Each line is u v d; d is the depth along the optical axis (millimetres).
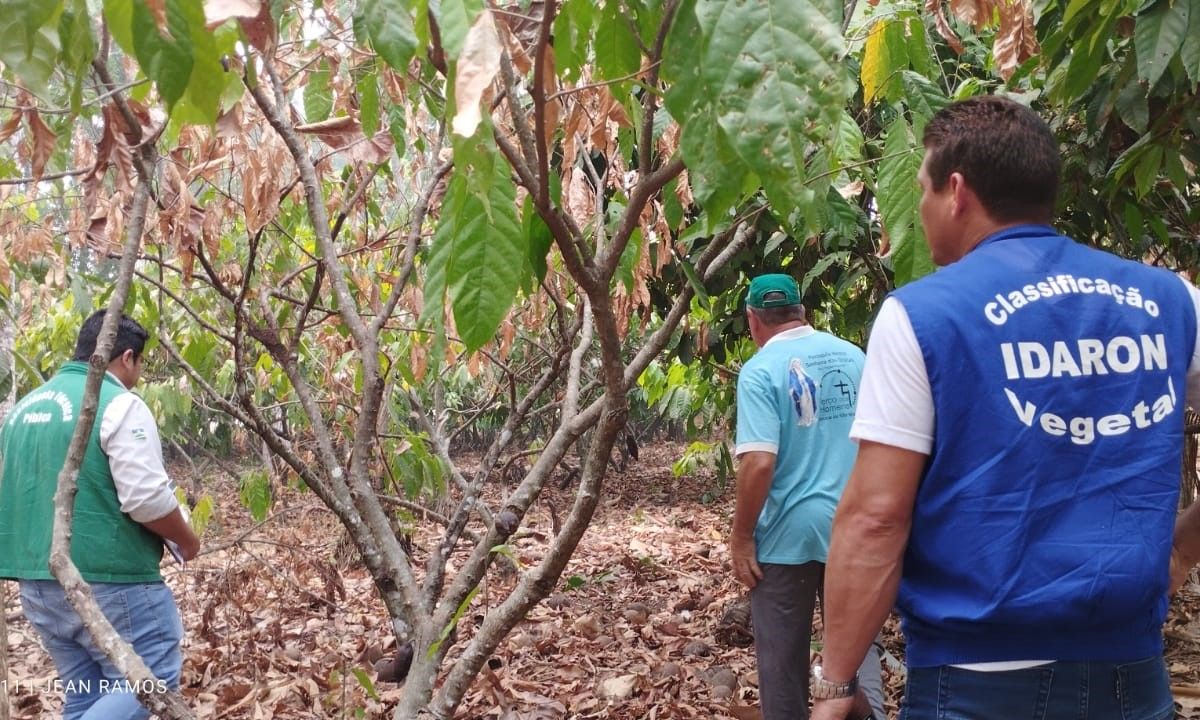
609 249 1306
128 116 1411
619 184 2295
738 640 4363
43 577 2375
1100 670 1188
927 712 1261
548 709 3465
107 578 2404
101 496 2404
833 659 1285
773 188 725
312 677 3797
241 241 3947
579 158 2127
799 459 2598
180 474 10148
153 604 2525
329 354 3756
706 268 2340
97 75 1461
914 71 2018
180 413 5152
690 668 3922
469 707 3514
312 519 5742
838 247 3352
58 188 3186
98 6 1333
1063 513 1177
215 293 4195
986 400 1185
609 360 1402
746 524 2619
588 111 1966
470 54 818
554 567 1571
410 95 2186
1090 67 1945
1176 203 3438
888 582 1252
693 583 5562
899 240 1586
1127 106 2117
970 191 1328
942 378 1192
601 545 7082
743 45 721
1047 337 1205
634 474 12109
